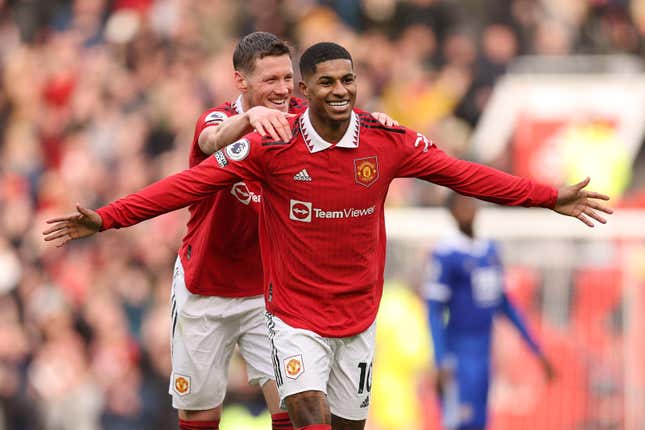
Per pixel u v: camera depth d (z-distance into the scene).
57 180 56.84
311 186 20.41
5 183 57.38
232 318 23.34
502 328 40.28
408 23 58.00
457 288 37.28
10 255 51.72
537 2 56.53
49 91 62.28
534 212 41.12
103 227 20.17
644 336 39.50
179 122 56.44
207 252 22.81
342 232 20.66
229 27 62.47
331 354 21.33
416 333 39.75
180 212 49.47
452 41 55.03
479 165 21.08
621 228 40.34
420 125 52.50
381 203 20.95
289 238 20.80
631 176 48.03
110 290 47.84
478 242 37.38
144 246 48.94
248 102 22.06
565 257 40.59
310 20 59.56
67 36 65.38
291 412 21.06
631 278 39.88
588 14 56.44
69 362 45.66
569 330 40.06
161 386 44.47
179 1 62.91
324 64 19.92
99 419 44.38
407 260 41.16
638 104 47.72
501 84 50.84
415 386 39.56
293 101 22.89
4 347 46.47
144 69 60.50
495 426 40.09
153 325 45.50
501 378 40.19
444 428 38.16
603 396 39.44
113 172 55.62
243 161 20.31
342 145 20.30
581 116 47.97
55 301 47.97
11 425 45.31
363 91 53.84
